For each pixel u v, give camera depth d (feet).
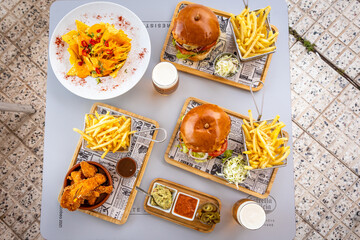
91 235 2.83
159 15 2.98
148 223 2.84
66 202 2.49
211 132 2.22
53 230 2.82
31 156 4.05
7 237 3.92
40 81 4.12
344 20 4.07
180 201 2.79
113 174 2.83
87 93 2.74
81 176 2.62
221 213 2.87
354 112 4.00
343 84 4.02
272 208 2.88
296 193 3.91
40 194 3.99
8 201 3.97
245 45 2.58
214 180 2.82
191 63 2.91
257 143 2.54
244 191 2.83
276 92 2.94
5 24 4.14
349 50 4.06
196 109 2.32
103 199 2.62
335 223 3.87
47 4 4.17
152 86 2.95
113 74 2.70
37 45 4.13
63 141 2.89
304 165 3.96
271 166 2.55
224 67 2.71
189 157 2.84
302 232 3.87
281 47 2.97
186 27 2.34
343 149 3.97
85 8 2.72
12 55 4.13
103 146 2.41
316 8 4.09
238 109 2.92
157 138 2.89
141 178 2.83
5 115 4.08
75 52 2.70
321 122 4.00
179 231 2.86
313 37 4.08
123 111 2.88
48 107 2.90
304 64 4.05
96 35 2.69
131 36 2.81
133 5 2.98
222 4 2.98
